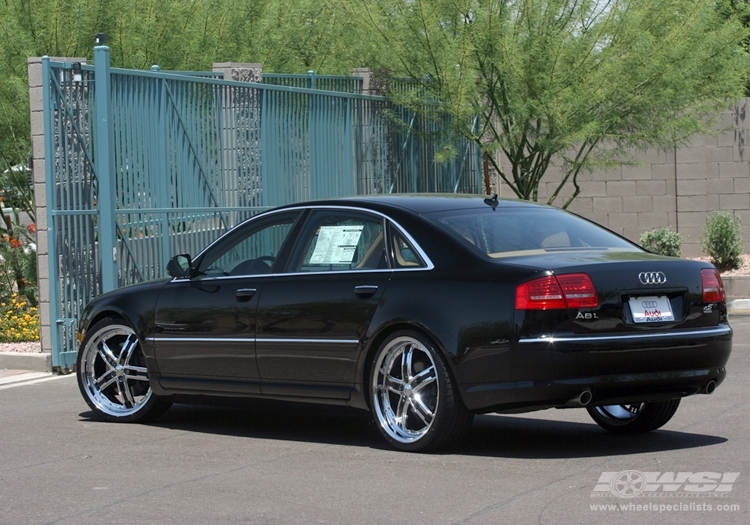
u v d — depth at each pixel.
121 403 9.33
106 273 12.34
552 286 6.98
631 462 7.12
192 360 8.69
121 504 6.25
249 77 16.33
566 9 17.95
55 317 12.11
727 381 10.62
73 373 12.16
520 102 17.81
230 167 14.40
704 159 21.28
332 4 20.23
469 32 17.75
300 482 6.73
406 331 7.48
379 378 7.71
